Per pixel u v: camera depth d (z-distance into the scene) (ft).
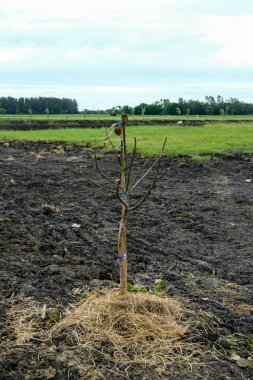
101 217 28.66
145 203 32.63
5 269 19.22
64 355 12.81
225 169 47.83
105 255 21.62
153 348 13.41
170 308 15.03
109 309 14.35
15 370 12.44
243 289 18.65
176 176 43.93
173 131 94.94
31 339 13.83
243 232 26.45
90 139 75.77
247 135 84.53
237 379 12.26
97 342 13.51
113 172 45.37
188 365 12.79
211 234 25.99
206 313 15.52
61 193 35.22
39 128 114.52
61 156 57.21
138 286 17.11
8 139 78.95
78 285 17.90
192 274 19.93
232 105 266.98
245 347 13.82
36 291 17.15
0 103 283.59
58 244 22.77
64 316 15.10
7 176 41.37
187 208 31.37
